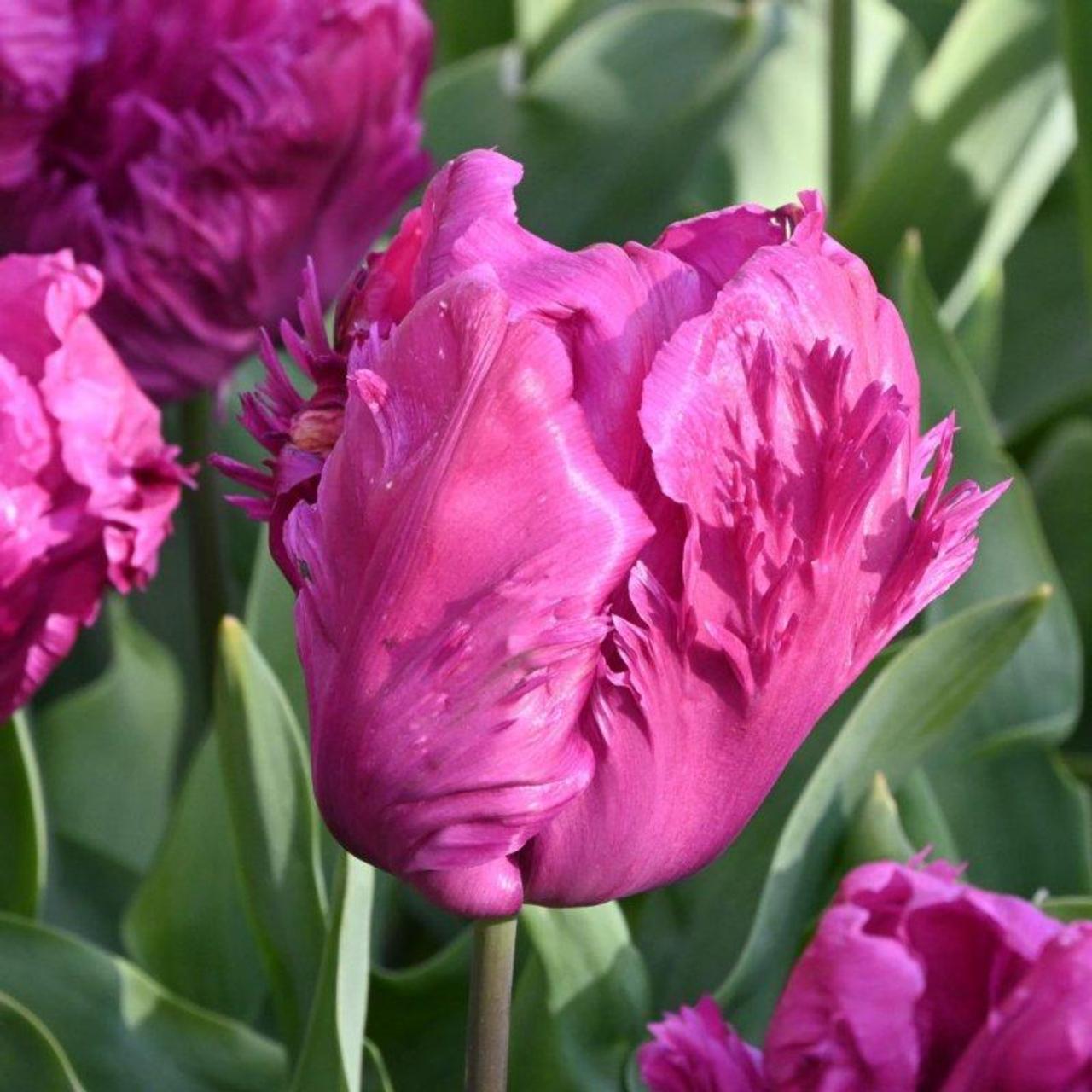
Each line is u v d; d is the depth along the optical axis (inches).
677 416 16.5
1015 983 17.7
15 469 20.6
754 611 16.9
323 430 17.6
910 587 17.6
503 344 16.4
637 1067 21.8
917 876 17.9
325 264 24.3
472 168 17.2
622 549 16.6
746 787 17.5
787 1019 17.9
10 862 23.3
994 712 25.3
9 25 22.8
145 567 21.3
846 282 17.0
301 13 23.5
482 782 16.9
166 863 24.2
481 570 16.6
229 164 23.1
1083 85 27.4
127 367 24.3
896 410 16.8
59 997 22.7
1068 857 24.5
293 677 24.0
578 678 16.9
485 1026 18.5
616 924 21.6
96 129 23.4
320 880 21.6
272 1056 22.9
